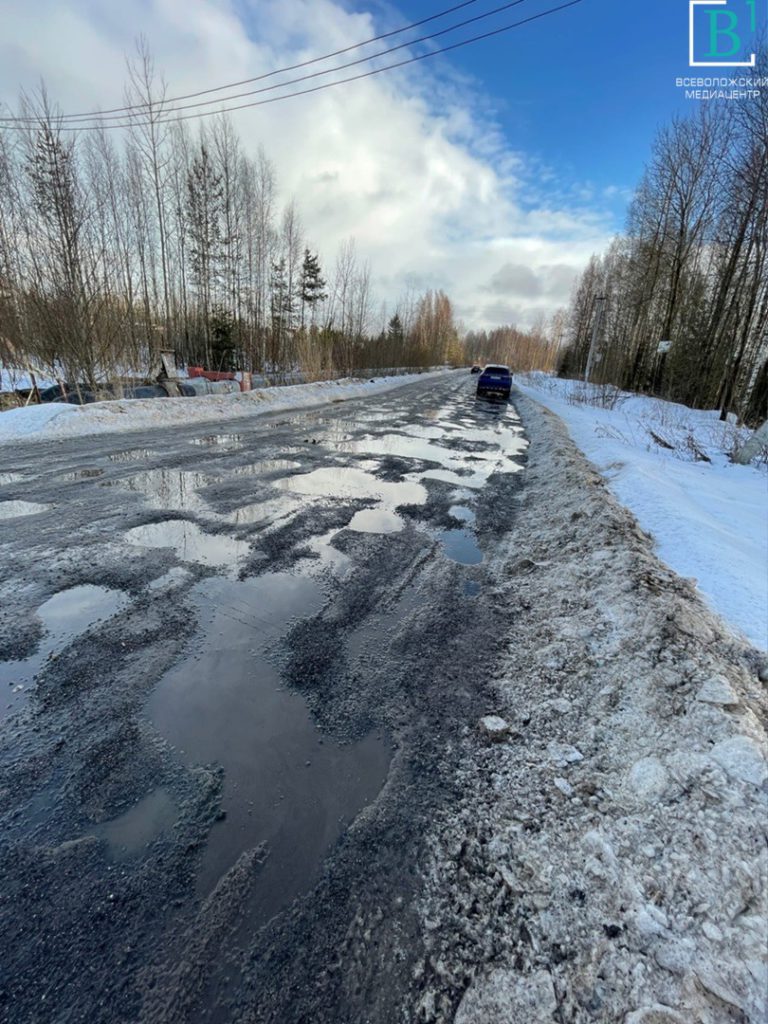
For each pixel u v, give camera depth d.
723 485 6.77
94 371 12.38
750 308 14.91
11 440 7.80
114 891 1.49
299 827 1.74
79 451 7.34
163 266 22.28
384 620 3.17
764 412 13.41
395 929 1.44
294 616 3.12
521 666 2.76
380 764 2.05
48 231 11.39
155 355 16.48
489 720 2.29
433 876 1.60
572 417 14.69
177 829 1.70
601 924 1.42
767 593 3.28
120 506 4.91
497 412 16.53
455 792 1.93
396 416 13.59
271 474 6.50
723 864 1.52
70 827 1.69
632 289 25.34
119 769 1.93
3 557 3.65
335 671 2.62
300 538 4.38
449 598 3.53
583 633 2.94
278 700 2.37
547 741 2.19
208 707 2.29
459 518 5.31
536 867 1.61
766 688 2.31
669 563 3.75
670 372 21.58
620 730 2.17
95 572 3.51
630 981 1.27
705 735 1.98
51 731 2.09
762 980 1.22
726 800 1.71
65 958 1.31
